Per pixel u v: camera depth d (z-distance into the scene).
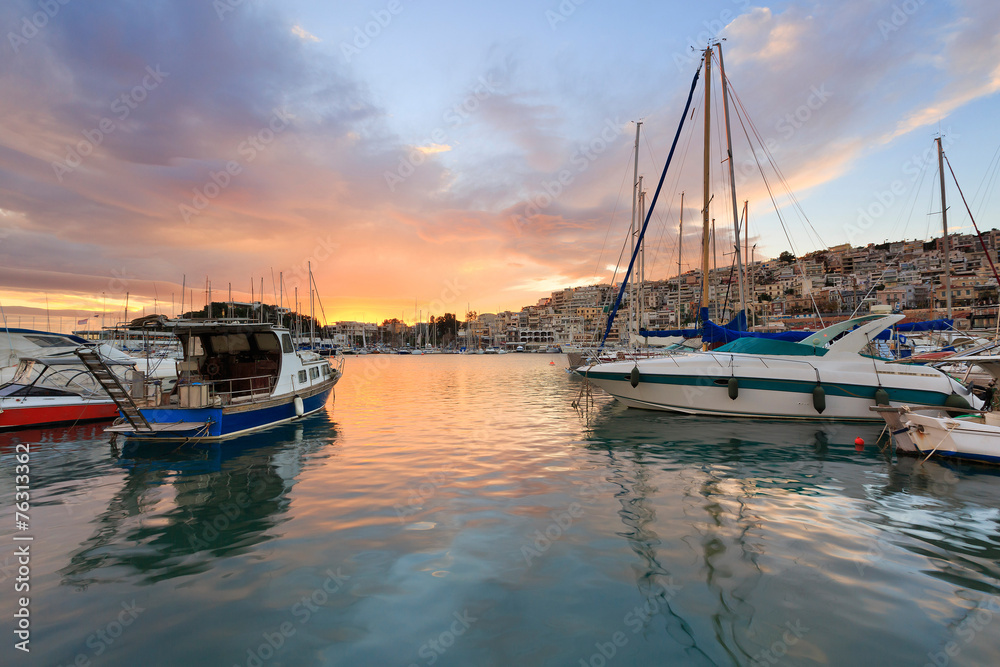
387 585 4.98
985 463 9.38
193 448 11.79
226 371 15.61
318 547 5.93
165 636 4.14
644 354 26.34
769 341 15.79
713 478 8.83
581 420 15.76
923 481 8.57
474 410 18.80
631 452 10.99
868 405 14.25
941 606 4.49
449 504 7.47
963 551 5.65
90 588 4.98
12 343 18.31
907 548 5.74
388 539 6.14
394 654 3.88
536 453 10.97
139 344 28.81
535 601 4.65
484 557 5.59
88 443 12.66
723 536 6.13
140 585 5.03
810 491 8.00
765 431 13.30
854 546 5.80
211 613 4.50
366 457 10.73
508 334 181.62
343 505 7.50
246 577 5.18
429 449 11.50
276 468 9.85
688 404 15.57
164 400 13.67
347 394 26.06
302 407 15.95
